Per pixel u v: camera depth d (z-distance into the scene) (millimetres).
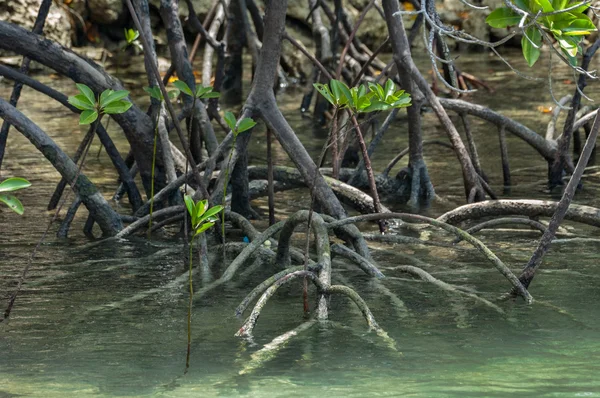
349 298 8055
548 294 8039
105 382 5980
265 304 7816
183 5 27781
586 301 7809
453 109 12914
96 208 10438
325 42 18406
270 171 10352
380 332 7027
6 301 7996
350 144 13906
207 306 7852
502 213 10305
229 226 10859
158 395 5707
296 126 18016
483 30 30266
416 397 5594
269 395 5680
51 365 6340
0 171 13797
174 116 8930
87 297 8117
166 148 11070
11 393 5789
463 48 30188
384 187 12469
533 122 17172
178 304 7910
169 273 8984
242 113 10125
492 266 9062
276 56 10180
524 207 10133
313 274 7617
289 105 20828
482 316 7430
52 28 26688
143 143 11227
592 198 12086
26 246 10023
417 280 8617
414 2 12125
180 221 10742
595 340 6766
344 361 6340
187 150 9086
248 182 11062
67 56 10742
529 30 6184
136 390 5816
